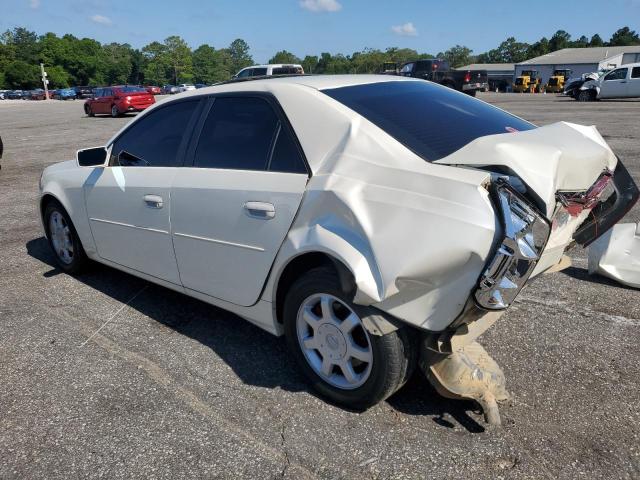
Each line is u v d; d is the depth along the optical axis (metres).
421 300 2.33
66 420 2.76
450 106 3.19
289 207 2.74
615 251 4.24
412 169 2.41
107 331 3.70
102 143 14.41
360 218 2.42
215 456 2.47
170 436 2.62
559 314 3.75
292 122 2.88
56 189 4.50
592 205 2.73
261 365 3.22
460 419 2.67
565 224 2.66
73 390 3.02
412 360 2.58
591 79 31.14
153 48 142.50
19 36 134.00
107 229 4.06
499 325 3.60
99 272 4.84
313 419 2.71
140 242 3.77
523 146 2.34
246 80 3.37
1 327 3.79
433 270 2.24
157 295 4.28
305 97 2.89
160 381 3.08
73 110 33.84
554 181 2.25
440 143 2.62
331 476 2.33
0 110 36.94
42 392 3.01
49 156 12.24
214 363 3.26
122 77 137.38
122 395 2.96
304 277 2.74
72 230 4.54
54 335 3.66
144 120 3.85
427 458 2.41
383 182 2.44
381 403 2.81
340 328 2.68
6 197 8.04
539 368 3.09
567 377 3.00
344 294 2.55
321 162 2.71
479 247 2.14
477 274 2.18
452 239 2.18
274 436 2.59
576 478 2.28
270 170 2.91
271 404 2.84
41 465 2.46
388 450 2.47
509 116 3.40
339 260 2.46
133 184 3.71
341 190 2.51
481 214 2.15
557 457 2.39
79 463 2.46
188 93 3.61
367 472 2.35
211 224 3.16
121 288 4.45
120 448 2.55
